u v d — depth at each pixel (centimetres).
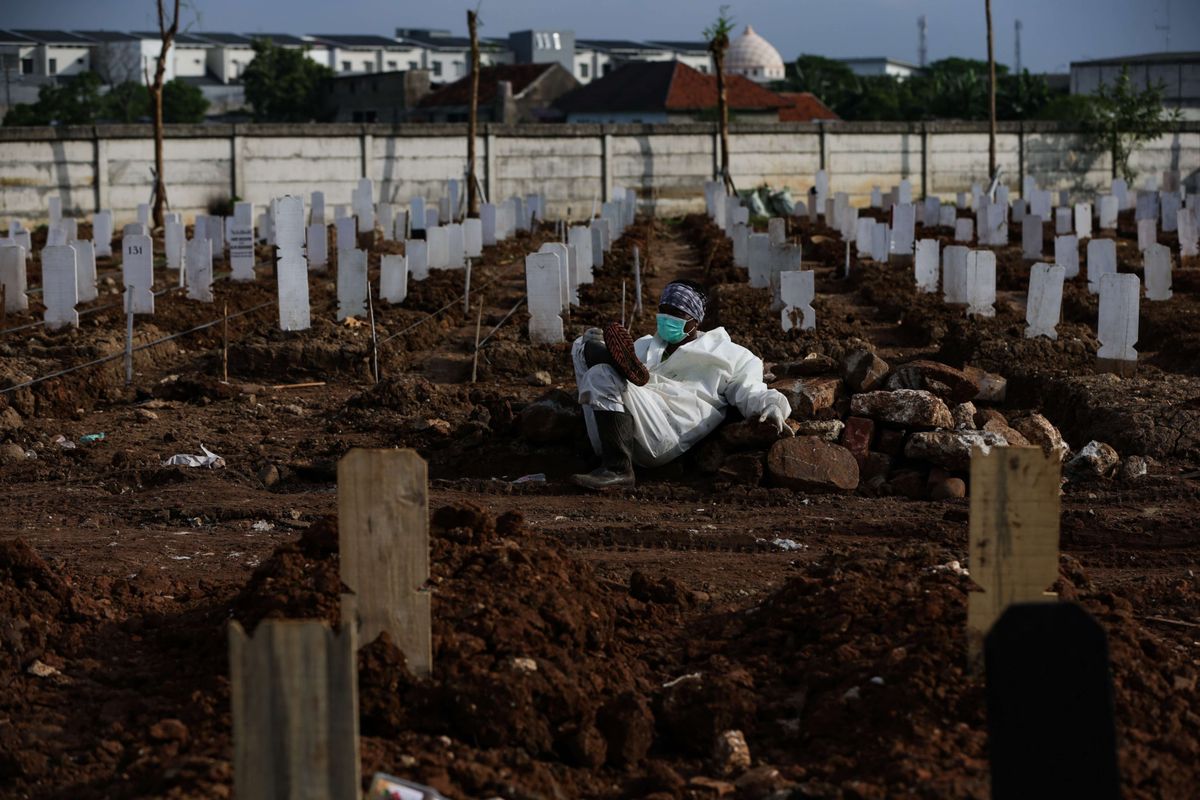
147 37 10506
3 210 3316
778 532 856
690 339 1009
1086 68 6794
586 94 6881
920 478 965
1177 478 966
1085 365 1290
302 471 1022
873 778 453
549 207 4031
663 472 1005
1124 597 667
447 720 497
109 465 1052
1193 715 496
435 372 1395
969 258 1545
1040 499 495
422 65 11781
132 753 496
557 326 1438
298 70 8394
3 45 9281
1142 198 3033
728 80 6631
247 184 3631
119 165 3453
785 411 977
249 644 388
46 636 612
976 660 507
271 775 391
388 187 3809
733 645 613
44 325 1491
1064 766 388
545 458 1026
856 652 552
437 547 619
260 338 1415
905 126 4403
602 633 601
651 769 496
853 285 2017
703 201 4225
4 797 479
